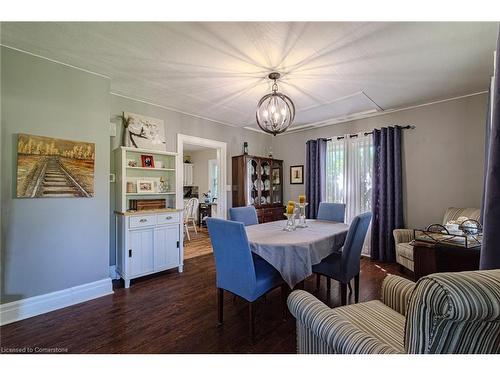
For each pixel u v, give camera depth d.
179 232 3.30
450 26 1.80
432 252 2.24
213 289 2.72
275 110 2.44
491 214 1.07
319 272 2.32
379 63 2.34
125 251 2.79
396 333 1.16
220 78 2.69
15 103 2.11
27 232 2.16
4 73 2.06
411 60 2.30
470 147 3.15
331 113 3.91
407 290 1.35
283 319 2.08
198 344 1.73
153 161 3.44
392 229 3.62
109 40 2.00
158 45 2.06
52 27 1.82
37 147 2.20
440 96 3.21
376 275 3.10
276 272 1.99
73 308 2.28
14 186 2.10
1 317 2.00
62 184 2.34
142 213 2.93
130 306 2.31
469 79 2.71
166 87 2.93
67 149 2.38
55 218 2.32
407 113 3.64
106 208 2.67
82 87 2.49
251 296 1.74
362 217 2.16
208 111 3.85
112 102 3.13
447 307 0.63
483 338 0.71
